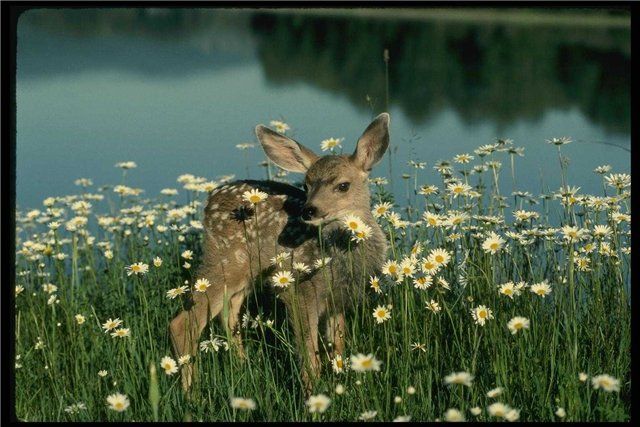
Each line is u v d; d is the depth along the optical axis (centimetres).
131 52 3161
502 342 593
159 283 798
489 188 906
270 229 746
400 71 2806
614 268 682
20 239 962
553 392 581
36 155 1508
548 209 804
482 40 3488
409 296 638
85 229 969
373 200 827
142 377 625
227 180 1004
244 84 2389
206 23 4372
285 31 4053
